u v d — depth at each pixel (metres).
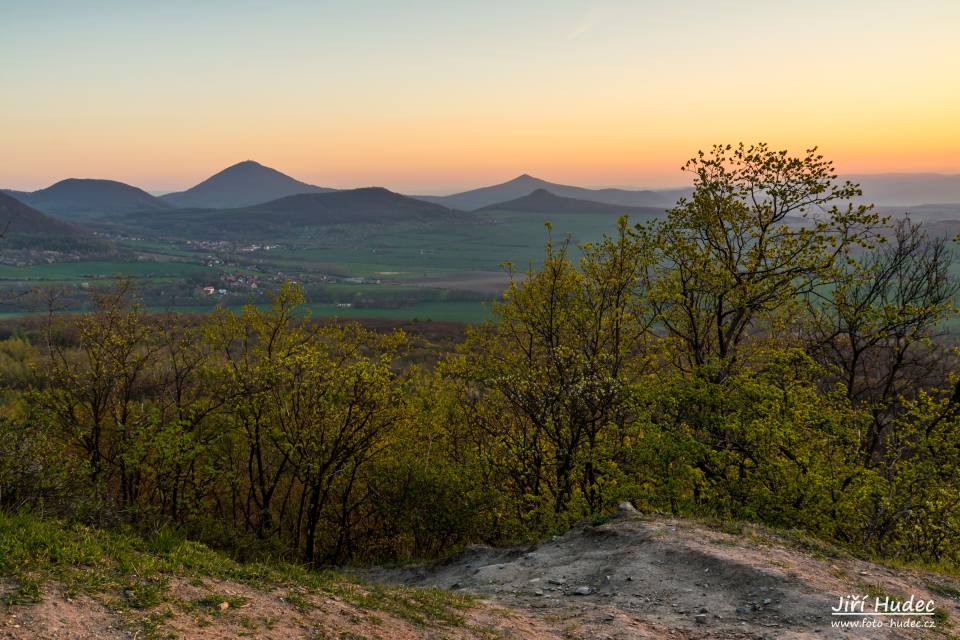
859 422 19.25
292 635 7.84
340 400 23.12
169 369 27.92
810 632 8.77
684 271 25.70
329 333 28.50
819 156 22.81
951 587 10.91
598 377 20.92
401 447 27.61
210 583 8.89
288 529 31.69
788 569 10.98
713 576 11.16
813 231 23.39
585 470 22.64
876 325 23.61
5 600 6.74
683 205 25.66
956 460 17.55
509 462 24.83
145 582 8.24
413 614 9.61
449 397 28.00
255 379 24.19
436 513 23.23
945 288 27.31
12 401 26.30
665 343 25.11
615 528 14.77
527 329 26.59
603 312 25.31
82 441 26.00
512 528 23.33
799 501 16.25
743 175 24.34
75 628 6.63
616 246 25.09
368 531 30.34
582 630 9.41
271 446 27.36
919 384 26.53
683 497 17.94
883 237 22.41
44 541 8.34
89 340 25.58
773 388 17.86
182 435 22.56
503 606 11.12
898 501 15.74
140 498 26.39
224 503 34.28
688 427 19.30
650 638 8.95
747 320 25.38
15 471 11.62
